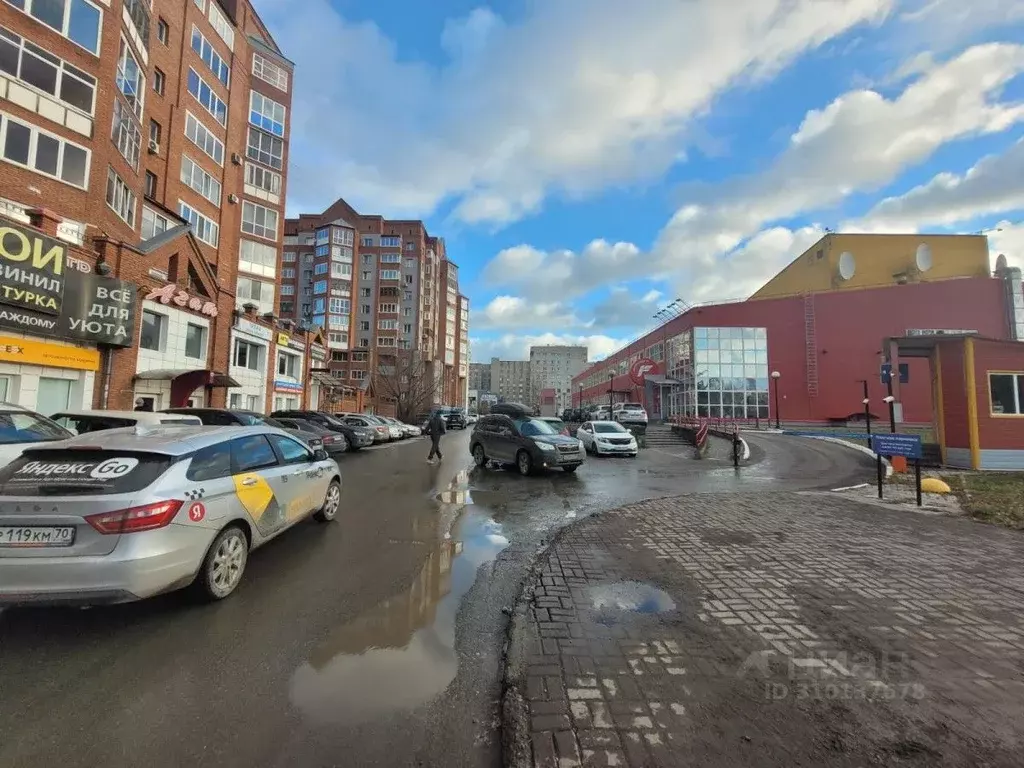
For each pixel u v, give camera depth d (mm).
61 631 3877
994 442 15219
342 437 18141
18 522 3699
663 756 2469
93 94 14891
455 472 13867
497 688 3176
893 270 38906
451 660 3529
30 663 3410
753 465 16719
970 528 7203
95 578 3631
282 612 4297
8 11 13062
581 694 2998
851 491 11031
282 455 6086
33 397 13055
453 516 8211
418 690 3145
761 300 35625
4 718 2797
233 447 5129
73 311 13875
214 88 28484
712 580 4988
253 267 34250
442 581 5125
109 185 15828
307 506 6559
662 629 3889
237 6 31641
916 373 33406
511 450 14055
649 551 5980
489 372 161750
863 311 34188
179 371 17219
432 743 2652
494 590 4902
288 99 37125
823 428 31203
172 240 18688
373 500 9555
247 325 24969
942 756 2465
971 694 3008
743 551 5988
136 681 3199
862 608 4305
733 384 35156
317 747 2600
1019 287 33312
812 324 34562
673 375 40000
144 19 18391
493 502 9523
